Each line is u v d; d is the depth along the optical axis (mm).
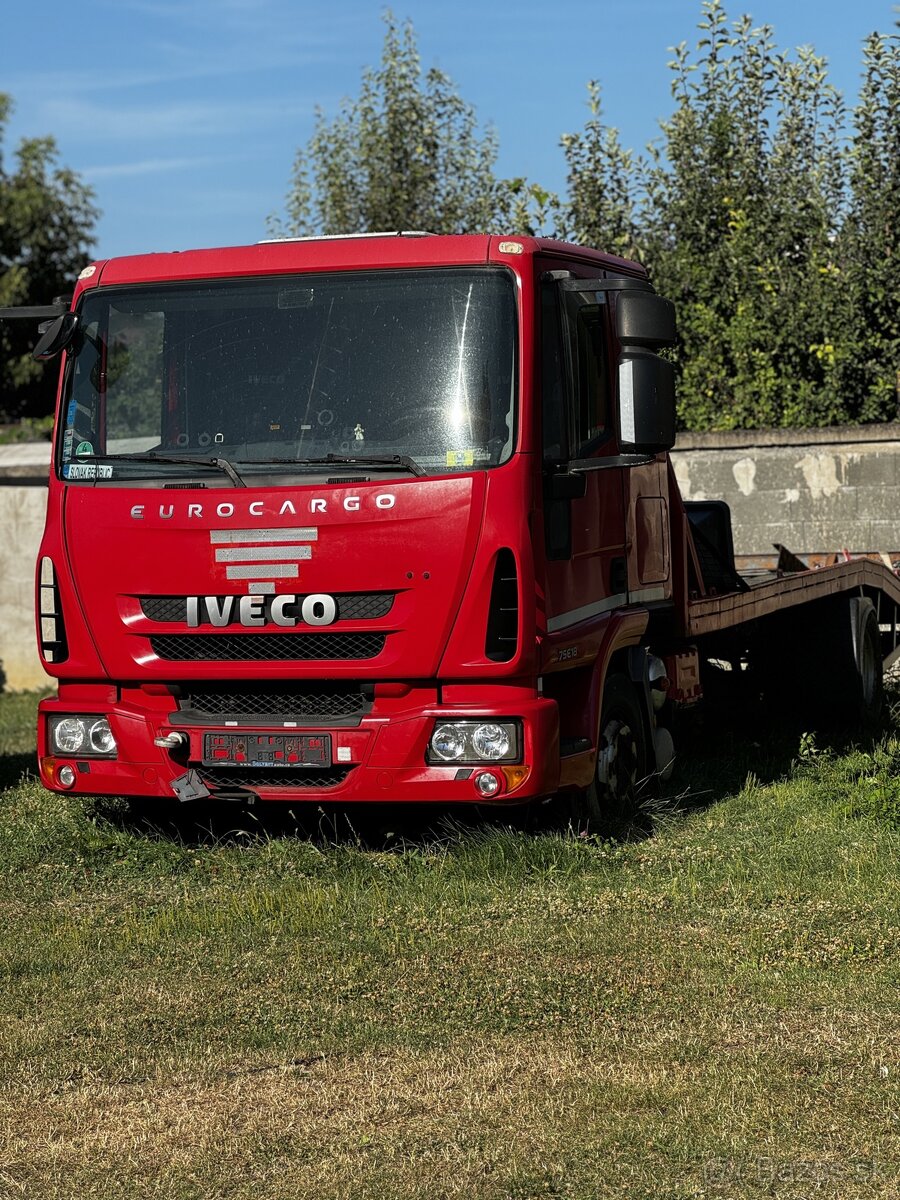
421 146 21125
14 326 41031
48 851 8023
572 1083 4805
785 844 7738
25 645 17125
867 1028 5195
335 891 7023
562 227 18547
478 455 7203
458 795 7207
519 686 7246
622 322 7496
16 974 6121
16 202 43250
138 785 7629
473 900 6898
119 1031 5422
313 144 21562
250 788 7508
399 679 7238
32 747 12273
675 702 9422
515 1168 4195
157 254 7879
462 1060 5051
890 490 14188
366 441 7336
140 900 7195
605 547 8086
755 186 17781
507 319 7297
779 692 11289
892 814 8172
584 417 7859
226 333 7602
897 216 16484
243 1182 4188
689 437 14664
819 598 11031
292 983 5875
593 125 18375
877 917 6414
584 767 7742
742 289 17078
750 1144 4316
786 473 14453
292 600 7281
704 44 18016
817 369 16781
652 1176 4145
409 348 7371
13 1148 4457
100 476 7660
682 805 8836
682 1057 4996
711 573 10391
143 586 7504
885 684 12633
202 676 7461
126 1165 4316
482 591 7125
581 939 6246
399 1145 4379
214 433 7535
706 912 6605
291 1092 4824
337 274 7520
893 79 16562
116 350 7742
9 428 30109
